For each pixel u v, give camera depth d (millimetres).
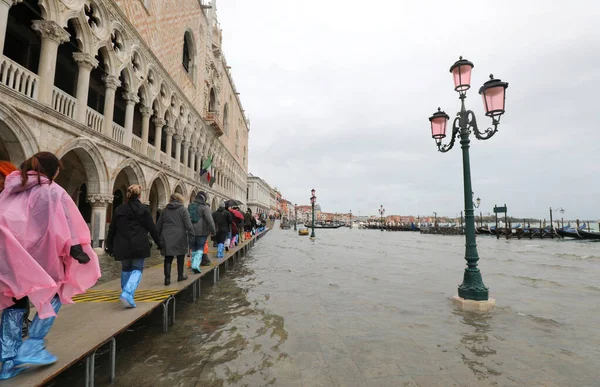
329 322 4941
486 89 6320
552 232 45281
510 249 24281
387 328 4699
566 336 4473
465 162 6809
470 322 5078
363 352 3797
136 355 3666
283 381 3057
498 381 3125
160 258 10633
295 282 8180
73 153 14008
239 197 50719
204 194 7449
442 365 3475
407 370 3336
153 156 17266
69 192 15406
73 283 2660
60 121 9500
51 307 2436
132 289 4195
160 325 4770
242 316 5215
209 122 27531
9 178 2480
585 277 10148
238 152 49688
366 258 14492
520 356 3752
